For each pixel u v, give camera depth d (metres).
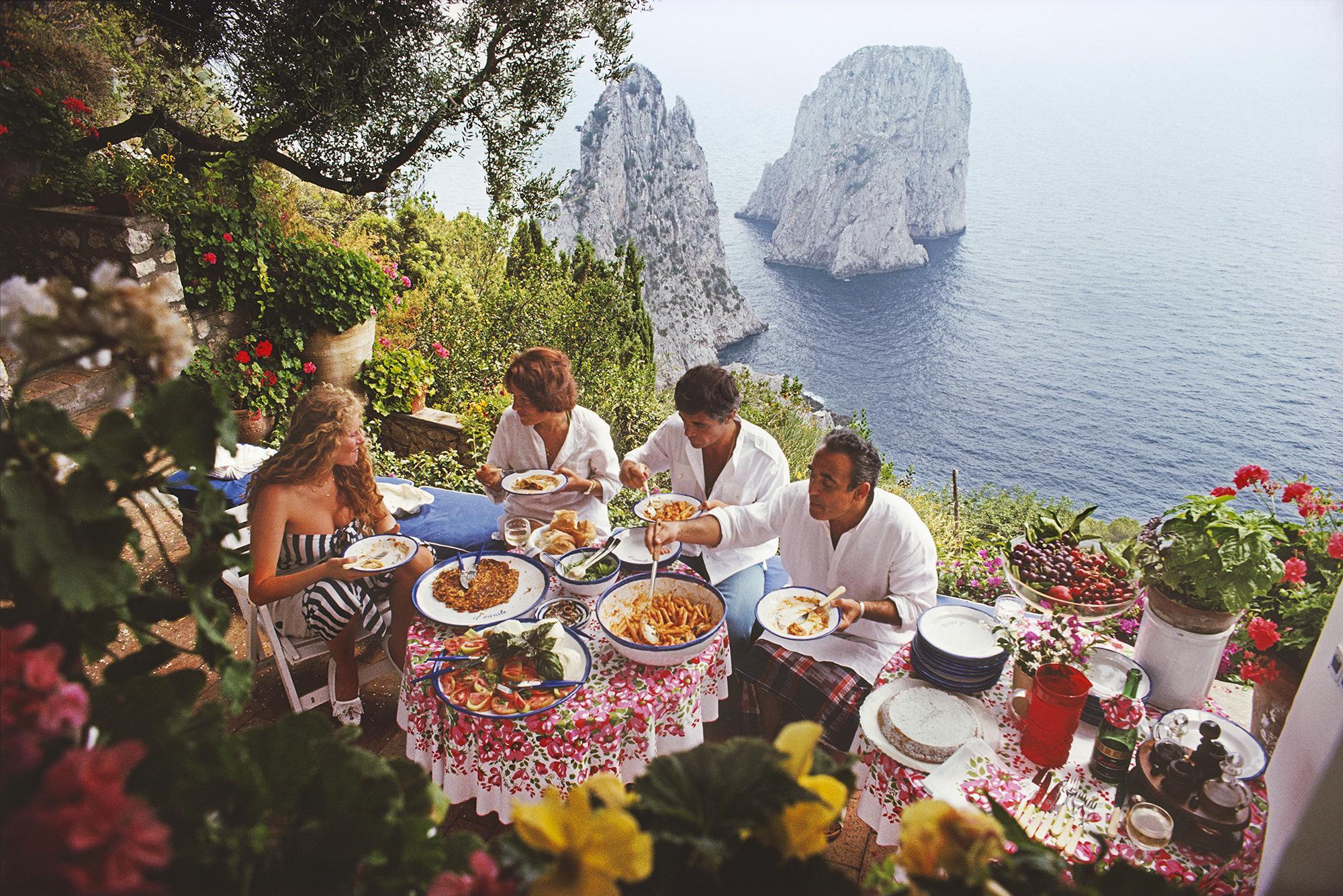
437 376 6.84
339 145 5.69
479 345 7.14
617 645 2.21
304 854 0.63
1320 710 1.49
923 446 77.06
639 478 3.26
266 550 2.56
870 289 120.50
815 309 112.19
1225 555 1.86
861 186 125.31
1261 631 2.11
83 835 0.48
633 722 2.10
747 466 3.16
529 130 6.00
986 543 4.54
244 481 3.54
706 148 185.75
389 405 6.23
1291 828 1.26
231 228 5.71
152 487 0.71
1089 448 73.56
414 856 0.67
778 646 2.62
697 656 2.28
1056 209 143.00
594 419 3.28
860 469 2.39
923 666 2.15
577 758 2.06
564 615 2.42
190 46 5.08
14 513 0.62
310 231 7.12
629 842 0.61
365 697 3.18
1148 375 84.00
